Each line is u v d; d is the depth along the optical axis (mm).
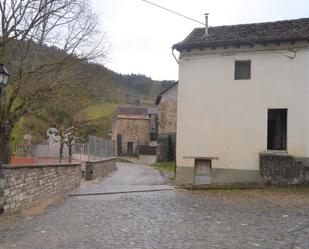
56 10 19328
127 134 64625
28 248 7566
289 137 18469
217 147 19531
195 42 19672
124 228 9430
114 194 16297
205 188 17578
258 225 9750
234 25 21266
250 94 19125
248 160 19031
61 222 10188
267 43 18797
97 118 68438
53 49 19828
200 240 8219
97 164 26828
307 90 18297
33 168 13164
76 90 20547
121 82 121375
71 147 33250
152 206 12875
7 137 18125
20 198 12102
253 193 16047
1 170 10883
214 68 19781
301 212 11586
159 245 7809
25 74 18781
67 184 17812
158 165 41688
